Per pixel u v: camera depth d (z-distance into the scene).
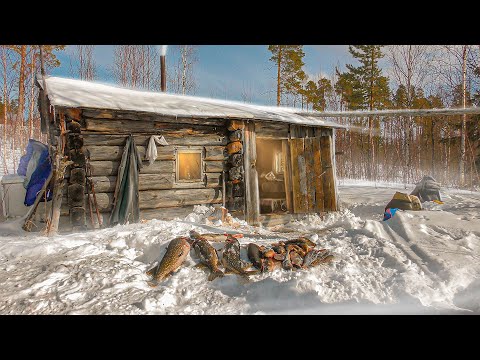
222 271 5.04
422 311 4.03
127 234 6.26
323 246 6.09
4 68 22.80
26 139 25.52
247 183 9.14
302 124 9.83
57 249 5.53
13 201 8.16
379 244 5.94
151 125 8.00
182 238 5.41
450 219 7.02
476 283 4.69
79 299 4.12
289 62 27.98
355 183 22.53
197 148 8.64
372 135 28.88
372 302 4.20
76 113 7.14
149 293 4.41
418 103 27.94
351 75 30.42
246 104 11.78
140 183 7.91
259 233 7.70
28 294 4.12
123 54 27.69
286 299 4.30
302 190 9.96
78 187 7.09
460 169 18.58
